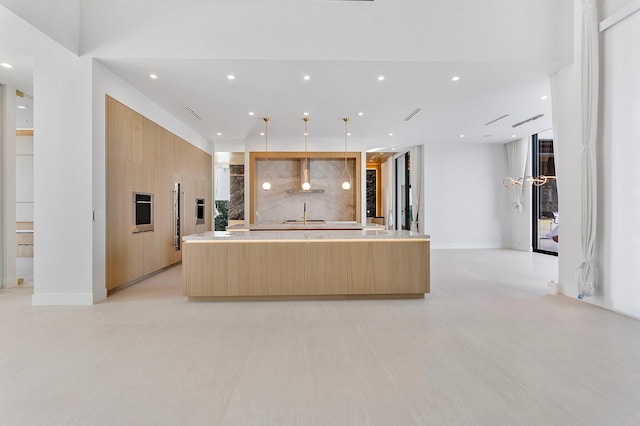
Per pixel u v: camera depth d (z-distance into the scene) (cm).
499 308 410
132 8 430
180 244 728
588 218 413
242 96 569
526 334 324
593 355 277
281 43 438
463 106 623
